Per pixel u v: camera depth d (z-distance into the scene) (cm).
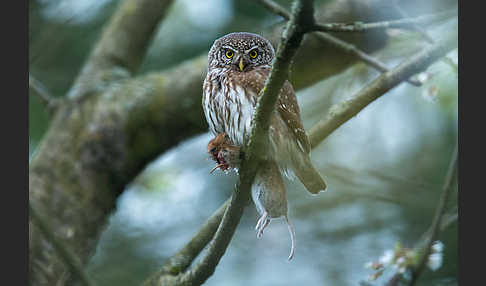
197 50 1343
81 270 735
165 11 1300
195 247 828
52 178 1134
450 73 891
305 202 1361
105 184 1159
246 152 638
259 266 1293
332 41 954
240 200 664
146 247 1304
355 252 1266
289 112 768
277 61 566
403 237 1259
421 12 1166
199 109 1176
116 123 1166
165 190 1327
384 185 1267
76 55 1361
